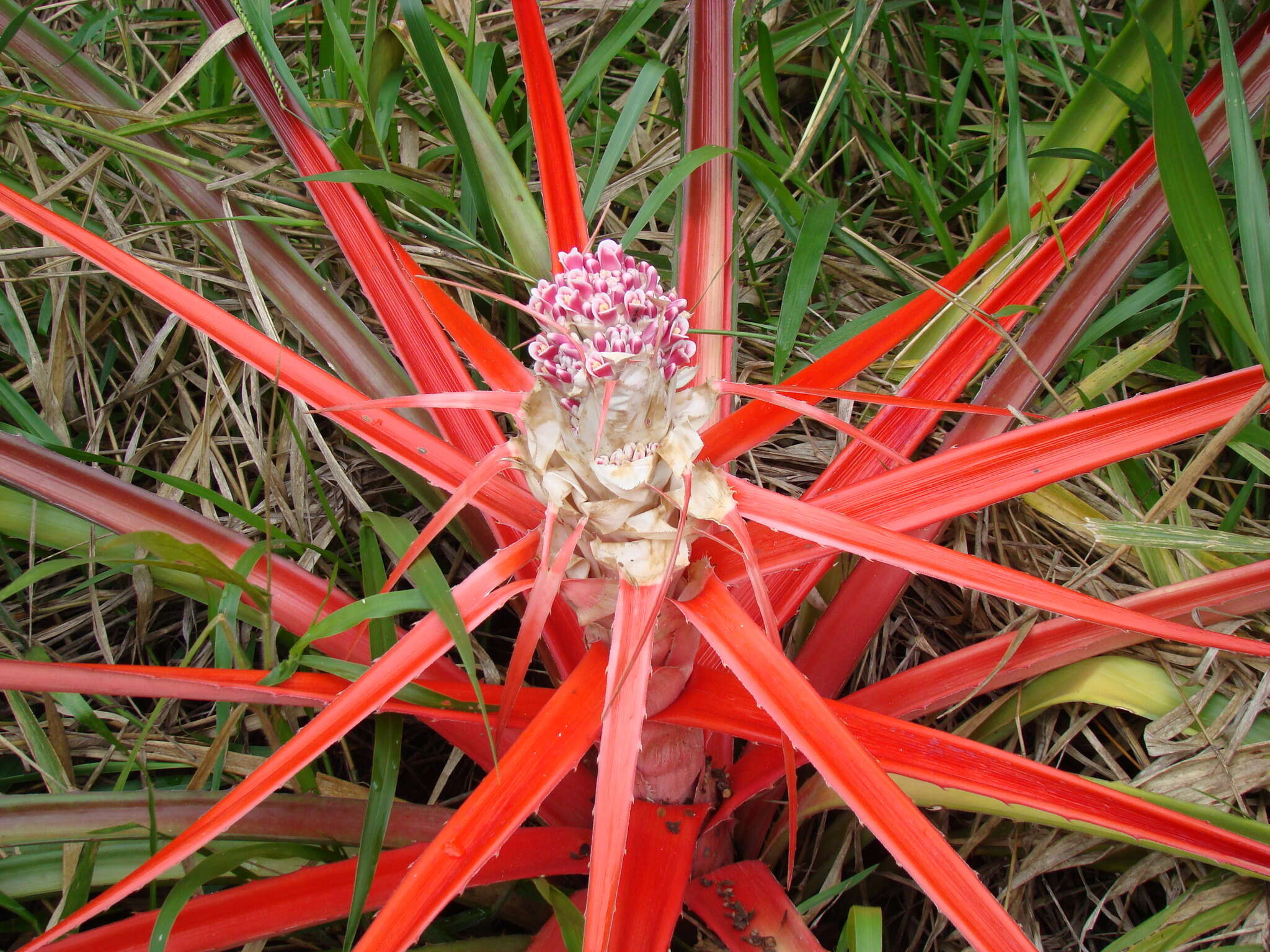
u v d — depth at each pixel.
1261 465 0.80
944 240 0.98
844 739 0.48
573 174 0.69
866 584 0.75
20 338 0.93
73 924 0.47
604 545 0.53
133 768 0.76
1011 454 0.58
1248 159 0.59
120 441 0.99
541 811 0.72
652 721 0.62
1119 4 1.20
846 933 0.60
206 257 1.00
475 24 1.00
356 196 0.71
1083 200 1.11
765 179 0.83
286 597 0.72
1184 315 0.89
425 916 0.46
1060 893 0.80
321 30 0.99
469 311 0.94
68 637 0.91
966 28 1.06
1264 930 0.66
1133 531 0.70
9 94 0.79
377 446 0.61
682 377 0.55
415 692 0.62
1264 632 0.75
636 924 0.57
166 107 1.02
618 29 0.94
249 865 0.71
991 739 0.78
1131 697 0.72
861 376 0.94
